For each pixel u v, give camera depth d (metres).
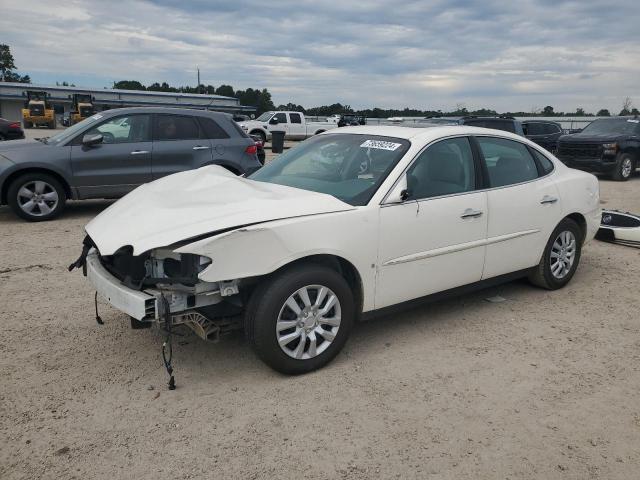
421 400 3.49
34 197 8.48
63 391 3.54
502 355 4.14
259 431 3.14
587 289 5.69
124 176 8.72
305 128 30.83
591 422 3.29
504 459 2.93
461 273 4.56
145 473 2.78
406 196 4.06
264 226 3.44
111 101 64.56
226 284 3.46
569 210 5.40
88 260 3.93
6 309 4.87
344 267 4.04
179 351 4.12
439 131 4.57
